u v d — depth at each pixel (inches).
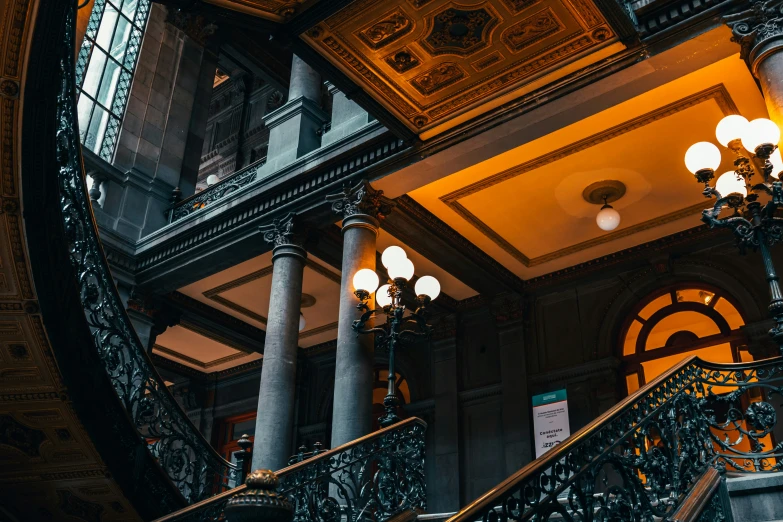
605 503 143.6
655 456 168.4
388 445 253.3
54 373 224.2
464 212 372.5
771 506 173.3
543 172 345.7
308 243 367.6
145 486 254.5
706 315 381.1
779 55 221.3
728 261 374.9
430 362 474.9
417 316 281.0
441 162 318.7
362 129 340.8
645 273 402.3
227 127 674.2
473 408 440.5
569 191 360.2
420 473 261.3
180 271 422.6
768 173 201.3
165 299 454.6
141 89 512.4
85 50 482.3
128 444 249.4
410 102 291.6
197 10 224.4
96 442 238.4
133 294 433.1
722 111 304.3
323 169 353.1
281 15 242.1
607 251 410.3
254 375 585.9
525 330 433.7
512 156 334.3
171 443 272.8
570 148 329.1
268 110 650.2
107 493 253.3
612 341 401.7
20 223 201.5
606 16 244.7
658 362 390.6
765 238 204.4
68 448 242.8
